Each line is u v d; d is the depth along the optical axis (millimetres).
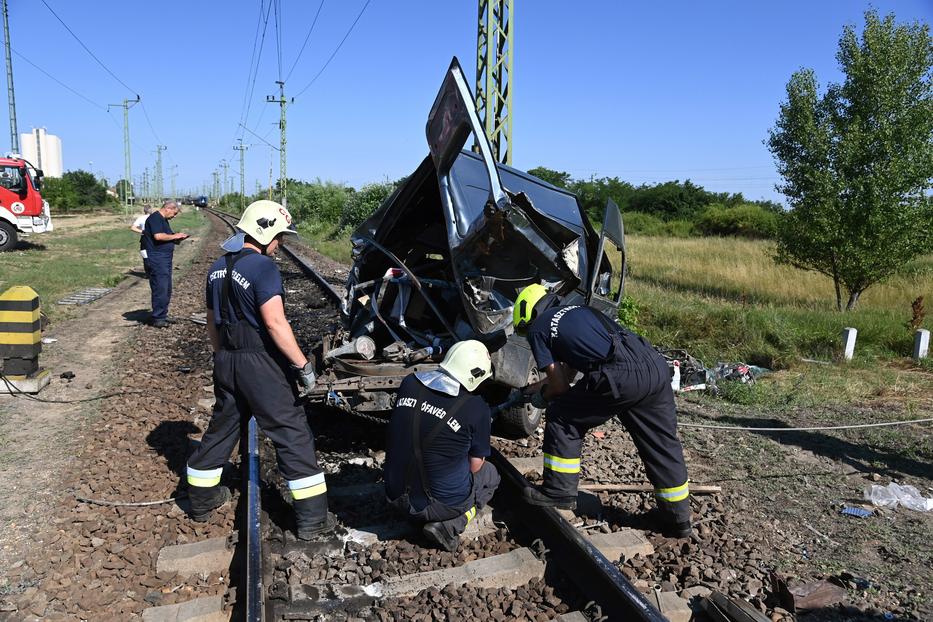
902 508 4945
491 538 4195
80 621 3330
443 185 5039
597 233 6422
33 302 7129
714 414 7180
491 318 4953
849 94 13609
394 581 3680
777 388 8141
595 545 4113
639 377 4074
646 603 3191
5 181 22188
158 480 4918
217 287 4020
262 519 4207
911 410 7289
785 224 14375
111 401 6742
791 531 4535
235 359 3990
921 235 12961
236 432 4250
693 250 24734
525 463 5449
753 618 3307
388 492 4074
